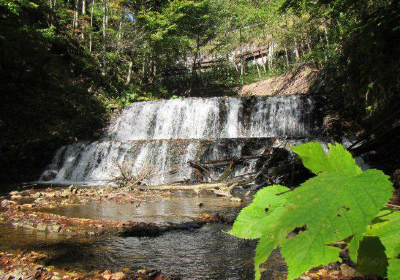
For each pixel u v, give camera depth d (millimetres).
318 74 21891
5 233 4574
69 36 25047
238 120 18094
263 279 2814
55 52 22375
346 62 14000
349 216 258
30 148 14773
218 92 33750
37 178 13828
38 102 18484
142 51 27141
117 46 26594
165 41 26516
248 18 24328
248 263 3367
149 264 3385
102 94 22375
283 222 295
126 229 4785
